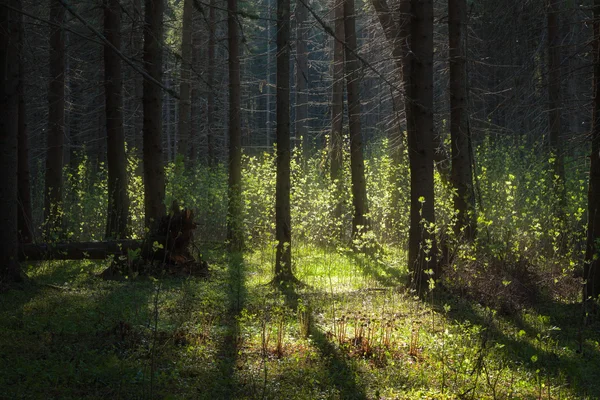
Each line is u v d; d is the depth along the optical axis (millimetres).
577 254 11914
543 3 13008
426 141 10383
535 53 13055
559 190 12656
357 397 5898
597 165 9352
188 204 17281
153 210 12289
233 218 15562
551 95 13445
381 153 20516
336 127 18125
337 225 15820
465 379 6441
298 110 23469
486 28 16141
